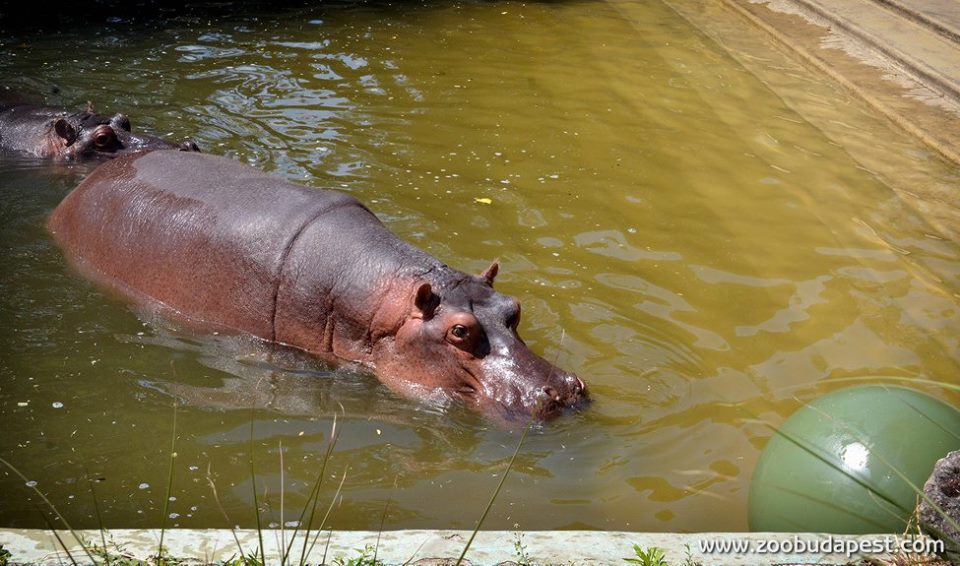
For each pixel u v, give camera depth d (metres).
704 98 12.34
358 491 5.48
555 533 4.34
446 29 14.81
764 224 9.18
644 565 4.04
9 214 8.70
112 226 7.84
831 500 4.59
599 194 9.66
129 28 14.16
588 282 8.01
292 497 5.39
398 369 6.74
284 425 6.13
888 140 11.07
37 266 7.82
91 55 12.95
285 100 11.66
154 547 4.12
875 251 8.72
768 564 4.16
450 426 6.21
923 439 4.67
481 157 10.36
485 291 6.89
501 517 5.29
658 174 10.18
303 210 7.30
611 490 5.58
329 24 14.73
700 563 4.15
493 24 15.16
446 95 12.12
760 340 7.28
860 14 14.66
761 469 4.98
